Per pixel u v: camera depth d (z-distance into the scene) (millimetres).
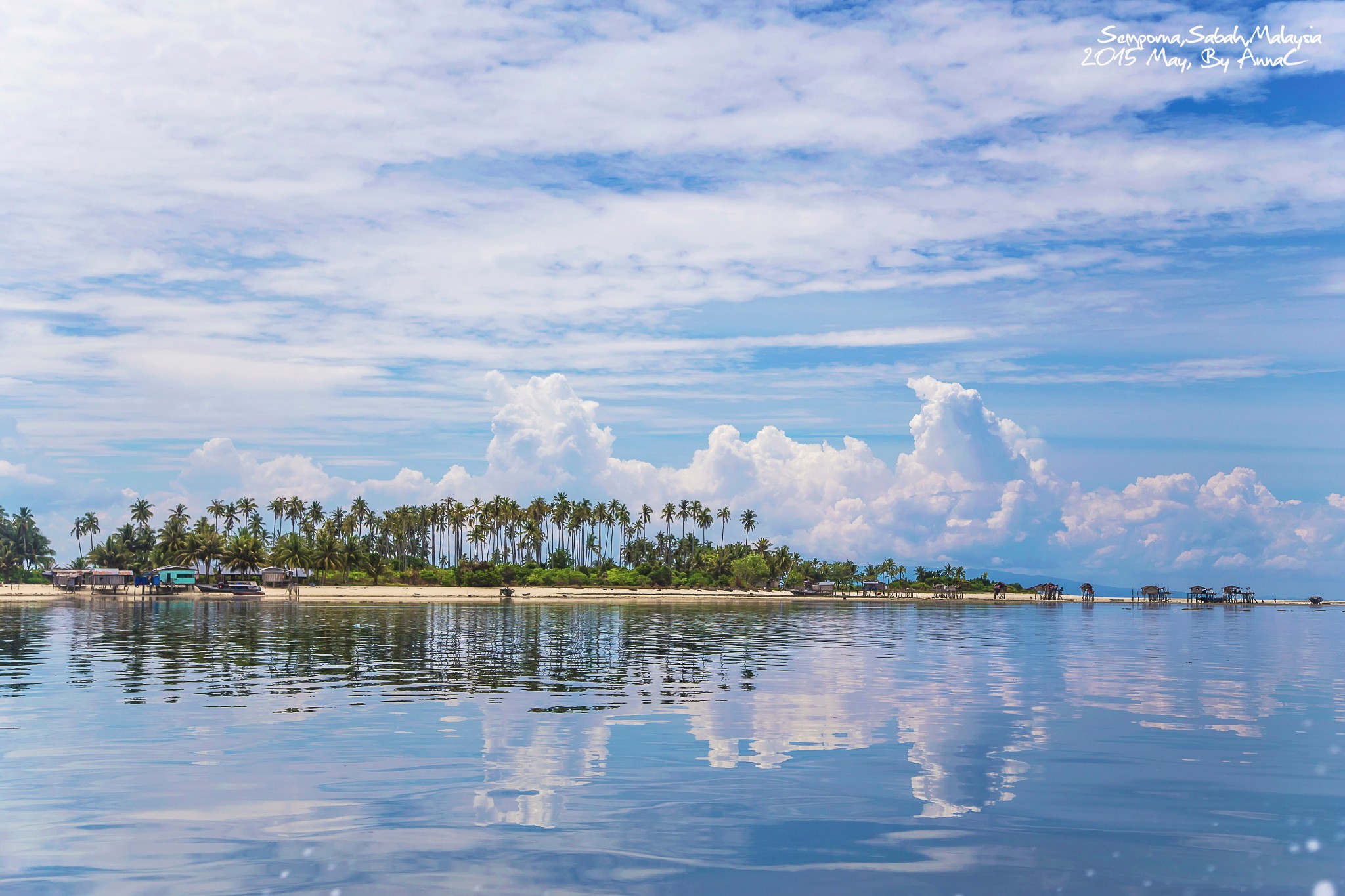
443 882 11719
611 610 126688
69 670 38812
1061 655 52406
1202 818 14953
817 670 40344
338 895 11242
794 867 12344
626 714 25953
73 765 18688
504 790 16516
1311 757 19969
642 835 13773
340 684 33594
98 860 12578
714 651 51906
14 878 11820
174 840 13477
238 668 39906
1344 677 39031
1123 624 111312
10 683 33781
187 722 24281
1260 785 17281
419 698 29469
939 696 30938
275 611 111938
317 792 16344
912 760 19359
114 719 24734
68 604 138000
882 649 55312
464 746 20734
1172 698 30875
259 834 13766
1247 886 11820
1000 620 117438
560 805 15500
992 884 11758
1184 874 12242
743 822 14469
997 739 22094
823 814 14992
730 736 22281
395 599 174625
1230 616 151500
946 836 13781
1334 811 15461
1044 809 15391
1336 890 11672
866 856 12836
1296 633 87812
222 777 17609
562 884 11648
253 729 23172
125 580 198375
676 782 17219
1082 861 12703
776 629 79312
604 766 18594
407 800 15836
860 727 23750
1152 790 16844
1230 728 24109
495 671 38844
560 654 48000
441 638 61344
